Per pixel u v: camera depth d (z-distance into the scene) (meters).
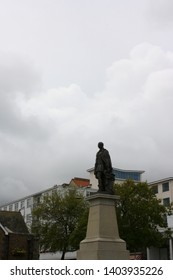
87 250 21.45
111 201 22.34
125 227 43.50
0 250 45.31
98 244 20.88
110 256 20.89
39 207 58.16
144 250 53.06
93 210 22.38
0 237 46.06
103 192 22.48
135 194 45.56
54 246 55.97
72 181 93.88
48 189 88.62
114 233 21.73
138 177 97.00
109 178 23.44
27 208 94.19
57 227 56.41
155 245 44.84
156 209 45.09
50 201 57.88
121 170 95.56
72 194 59.12
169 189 83.44
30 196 94.12
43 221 58.47
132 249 45.25
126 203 44.72
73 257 70.06
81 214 55.19
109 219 21.89
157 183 86.44
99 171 23.48
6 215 54.41
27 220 92.62
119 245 21.34
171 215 50.09
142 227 44.03
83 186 84.06
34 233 57.34
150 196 45.88
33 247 47.25
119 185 46.31
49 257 72.62
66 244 55.94
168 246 53.12
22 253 45.91
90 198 22.58
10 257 45.47
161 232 49.25
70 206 57.16
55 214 56.97
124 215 44.59
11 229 52.03
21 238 46.91
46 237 56.19
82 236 45.03
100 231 21.39
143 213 44.19
